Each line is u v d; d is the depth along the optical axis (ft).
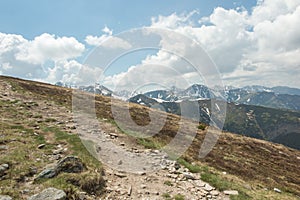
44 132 61.87
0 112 78.38
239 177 69.00
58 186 31.96
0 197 27.94
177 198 36.68
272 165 112.16
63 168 37.06
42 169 38.34
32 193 31.01
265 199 46.03
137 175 44.11
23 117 76.74
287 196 61.11
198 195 39.58
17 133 57.16
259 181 73.10
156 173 46.60
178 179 45.21
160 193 37.99
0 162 37.73
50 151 47.32
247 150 132.57
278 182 78.69
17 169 36.55
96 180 36.14
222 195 41.55
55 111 95.14
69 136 58.70
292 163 130.82
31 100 117.60
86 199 31.50
